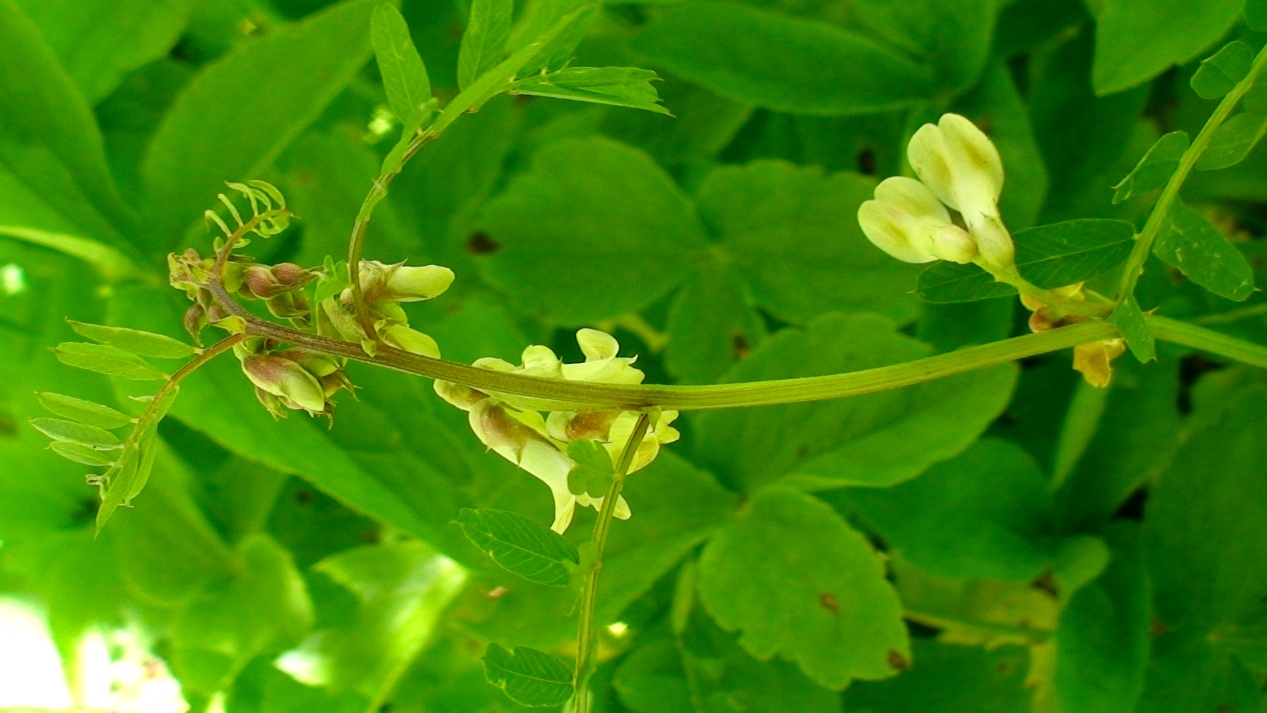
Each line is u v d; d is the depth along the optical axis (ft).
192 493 1.20
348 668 1.12
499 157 1.21
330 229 1.19
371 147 1.28
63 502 1.19
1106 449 1.10
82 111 1.07
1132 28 0.93
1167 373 1.10
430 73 1.19
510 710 0.97
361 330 0.70
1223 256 0.74
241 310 0.70
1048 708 1.21
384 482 1.02
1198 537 1.05
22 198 1.04
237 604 1.15
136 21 1.17
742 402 0.74
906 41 1.13
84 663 1.18
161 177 1.08
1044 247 0.75
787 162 1.21
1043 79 1.19
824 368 1.05
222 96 1.06
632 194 1.16
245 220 1.11
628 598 1.04
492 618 1.05
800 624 1.03
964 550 1.07
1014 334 1.18
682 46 1.13
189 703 1.13
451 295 1.21
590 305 1.17
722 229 1.17
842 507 1.15
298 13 1.18
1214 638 1.05
